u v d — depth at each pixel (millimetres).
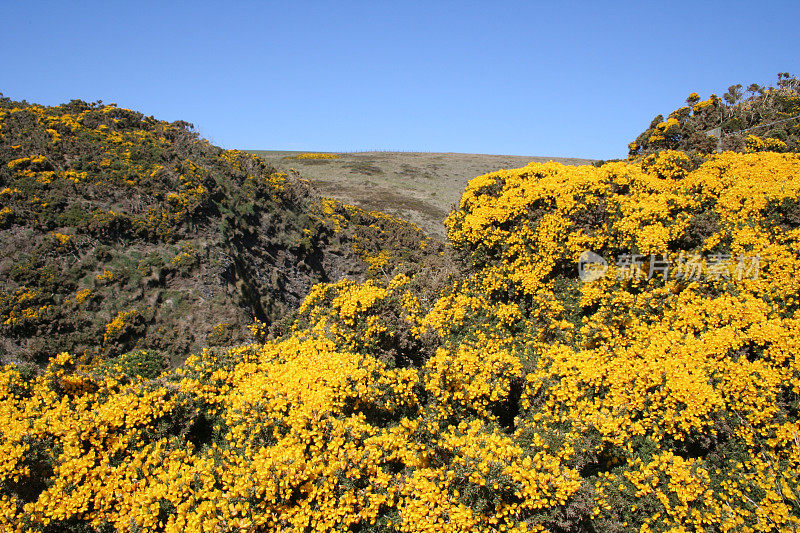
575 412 6770
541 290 9766
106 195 17625
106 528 5262
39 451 5605
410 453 5750
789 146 16062
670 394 6473
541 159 64312
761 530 5488
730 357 7125
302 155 61094
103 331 14102
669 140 19281
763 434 6312
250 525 5000
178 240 17875
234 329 16109
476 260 11180
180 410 6512
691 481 5750
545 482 5355
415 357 8336
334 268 25078
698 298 8445
